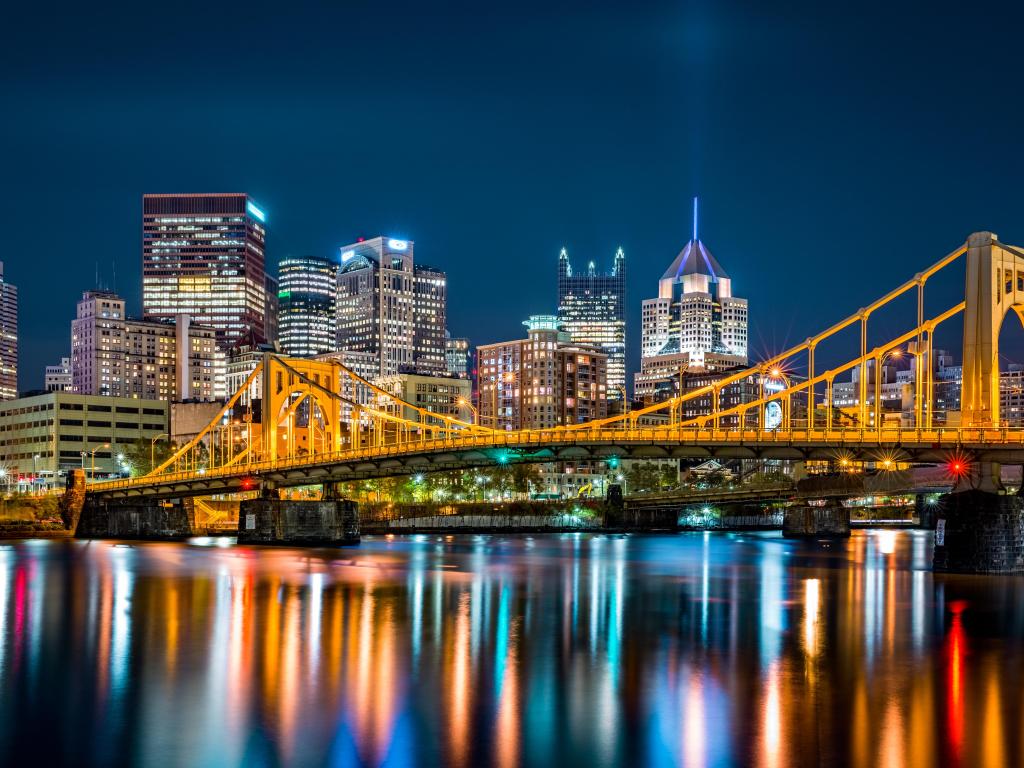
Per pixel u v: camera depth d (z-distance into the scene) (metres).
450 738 43.06
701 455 130.75
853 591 93.69
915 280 114.44
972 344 106.38
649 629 70.19
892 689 51.91
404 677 54.03
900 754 41.06
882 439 111.50
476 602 84.69
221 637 66.31
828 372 119.69
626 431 128.75
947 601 85.81
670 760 40.41
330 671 55.44
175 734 43.69
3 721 45.62
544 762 40.22
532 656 60.03
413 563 126.62
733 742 42.62
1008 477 163.38
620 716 46.38
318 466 159.25
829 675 55.12
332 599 86.44
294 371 181.50
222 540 186.12
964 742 42.69
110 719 45.88
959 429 104.88
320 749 41.75
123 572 112.25
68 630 69.19
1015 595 89.81
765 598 88.25
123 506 196.62
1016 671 56.38
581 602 85.06
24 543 173.50
